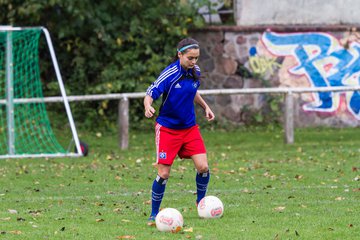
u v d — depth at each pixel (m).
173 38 44.97
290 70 45.16
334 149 35.62
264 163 31.70
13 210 21.39
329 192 24.34
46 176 28.75
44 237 17.67
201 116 44.88
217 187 25.75
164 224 18.16
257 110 45.09
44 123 41.66
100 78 44.81
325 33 45.12
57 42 45.56
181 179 27.59
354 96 45.34
